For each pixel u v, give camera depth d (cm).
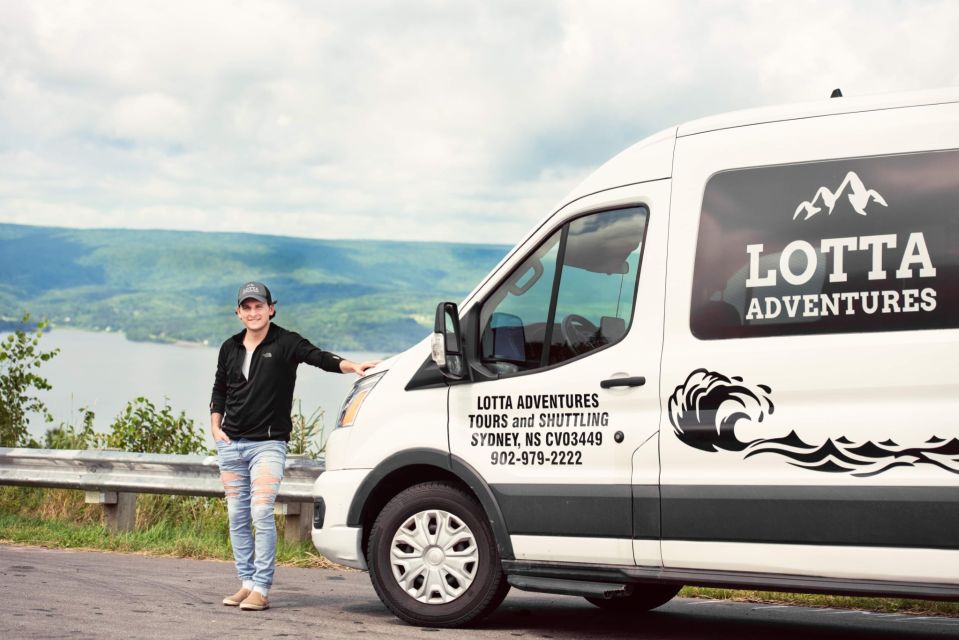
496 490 642
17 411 1388
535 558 633
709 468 580
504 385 648
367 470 686
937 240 540
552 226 653
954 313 532
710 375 582
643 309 609
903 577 536
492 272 668
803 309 565
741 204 589
